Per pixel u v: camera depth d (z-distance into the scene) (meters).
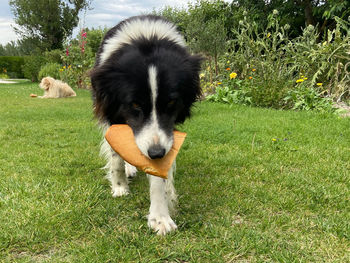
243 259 0.53
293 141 1.20
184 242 0.57
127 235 0.58
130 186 0.84
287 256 0.52
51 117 1.77
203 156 1.05
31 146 1.17
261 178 0.85
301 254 0.53
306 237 0.58
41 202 0.69
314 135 1.28
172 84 0.63
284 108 1.97
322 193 0.74
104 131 0.83
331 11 2.79
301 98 1.91
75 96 3.10
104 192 0.78
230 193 0.77
